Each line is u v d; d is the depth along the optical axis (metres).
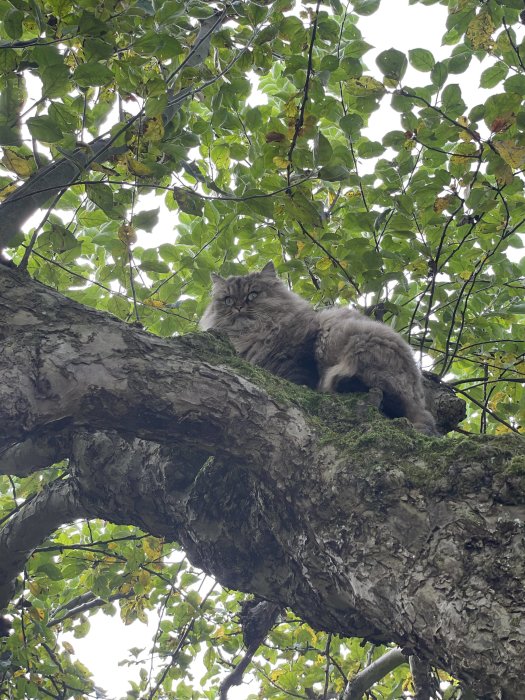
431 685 5.28
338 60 4.26
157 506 3.76
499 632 2.07
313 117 3.61
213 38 4.39
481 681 2.07
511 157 3.81
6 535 4.50
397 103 4.41
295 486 2.87
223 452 3.05
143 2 3.95
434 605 2.24
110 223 5.62
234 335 5.65
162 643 6.21
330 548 2.65
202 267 5.67
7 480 6.57
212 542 3.40
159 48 3.54
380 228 5.48
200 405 2.96
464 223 4.57
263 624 4.90
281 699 6.70
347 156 4.98
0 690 4.82
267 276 6.27
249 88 5.00
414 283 6.32
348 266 5.05
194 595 5.97
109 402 2.89
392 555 2.45
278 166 3.73
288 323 5.12
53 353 2.86
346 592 2.68
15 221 3.58
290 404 3.11
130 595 6.04
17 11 3.22
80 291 5.84
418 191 4.76
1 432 2.74
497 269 5.86
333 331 4.64
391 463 2.69
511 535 2.29
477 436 2.70
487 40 4.36
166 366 3.00
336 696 6.40
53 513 4.34
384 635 2.84
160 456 3.70
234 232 5.74
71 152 3.61
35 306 3.04
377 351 4.20
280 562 3.21
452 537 2.37
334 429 3.05
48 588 5.14
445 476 2.54
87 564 5.58
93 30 3.28
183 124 4.73
